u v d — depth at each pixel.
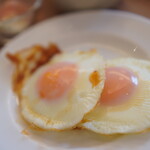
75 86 0.25
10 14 0.36
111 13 0.32
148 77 0.24
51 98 0.26
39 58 0.31
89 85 0.25
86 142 0.24
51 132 0.25
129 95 0.24
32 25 0.36
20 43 0.33
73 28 0.33
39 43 0.33
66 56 0.30
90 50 0.31
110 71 0.25
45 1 0.38
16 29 0.35
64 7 0.34
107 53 0.31
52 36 0.33
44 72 0.28
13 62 0.31
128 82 0.24
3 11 0.36
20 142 0.25
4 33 0.35
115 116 0.23
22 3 0.37
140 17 0.31
